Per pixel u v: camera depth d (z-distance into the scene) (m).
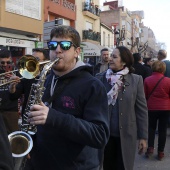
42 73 2.00
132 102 3.30
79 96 2.04
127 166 3.20
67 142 2.02
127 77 3.36
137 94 3.36
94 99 2.02
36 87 1.97
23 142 1.83
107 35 33.84
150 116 5.19
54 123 1.77
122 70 3.34
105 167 3.33
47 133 2.06
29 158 2.13
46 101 2.16
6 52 3.96
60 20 10.59
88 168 2.10
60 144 2.03
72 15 22.62
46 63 2.09
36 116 1.72
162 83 5.04
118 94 3.27
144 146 3.35
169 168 4.78
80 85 2.07
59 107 2.07
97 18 28.39
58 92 2.10
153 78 5.13
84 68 2.15
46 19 17.91
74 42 2.11
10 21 13.66
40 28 15.80
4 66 3.95
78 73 2.11
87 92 2.04
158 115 5.12
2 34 13.62
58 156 2.04
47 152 2.08
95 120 1.96
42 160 2.11
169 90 5.05
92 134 1.88
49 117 1.75
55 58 2.08
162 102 5.05
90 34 25.86
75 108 2.04
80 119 1.91
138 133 3.37
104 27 32.28
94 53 22.86
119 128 3.21
